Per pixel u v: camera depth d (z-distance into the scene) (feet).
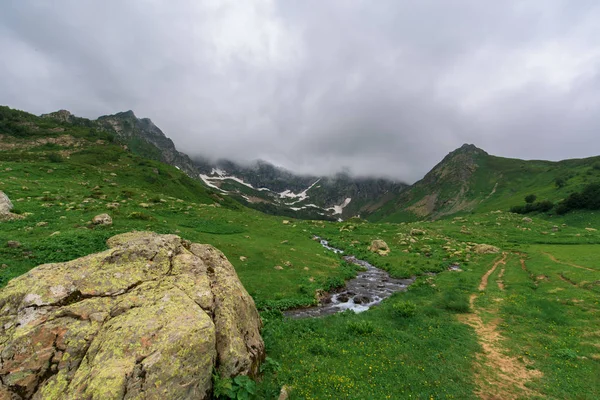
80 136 608.60
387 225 362.33
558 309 86.33
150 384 26.94
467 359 58.90
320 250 201.05
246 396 31.65
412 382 49.01
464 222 388.16
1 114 581.53
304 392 40.83
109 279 38.37
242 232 203.21
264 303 102.83
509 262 170.50
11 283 35.19
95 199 213.66
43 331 30.27
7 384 26.81
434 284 129.18
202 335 31.48
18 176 276.41
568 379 51.01
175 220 198.08
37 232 117.91
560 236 262.47
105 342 29.60
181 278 41.86
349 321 78.18
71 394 25.71
